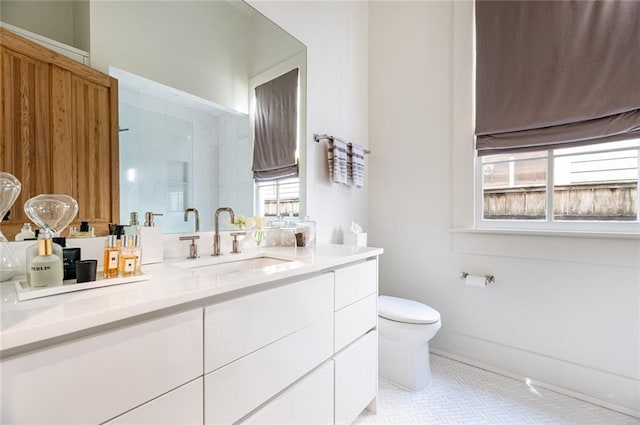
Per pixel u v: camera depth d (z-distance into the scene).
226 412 0.79
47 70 0.89
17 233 0.83
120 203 1.05
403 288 2.24
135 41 1.10
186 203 1.25
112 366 0.58
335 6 2.05
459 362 1.97
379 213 2.36
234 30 1.44
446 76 2.03
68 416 0.53
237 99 1.46
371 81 2.40
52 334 0.50
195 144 1.29
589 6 1.52
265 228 1.58
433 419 1.42
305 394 1.04
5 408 0.48
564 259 1.62
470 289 1.94
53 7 0.91
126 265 0.79
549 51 1.63
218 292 0.75
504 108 1.77
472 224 1.93
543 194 1.76
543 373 1.69
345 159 2.00
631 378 1.46
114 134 1.04
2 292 0.68
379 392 1.63
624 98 1.42
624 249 1.47
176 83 1.22
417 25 2.16
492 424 1.39
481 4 1.86
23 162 0.84
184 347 0.70
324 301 1.13
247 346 0.85
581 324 1.58
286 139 1.69
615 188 1.56
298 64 1.76
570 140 1.59
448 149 2.03
